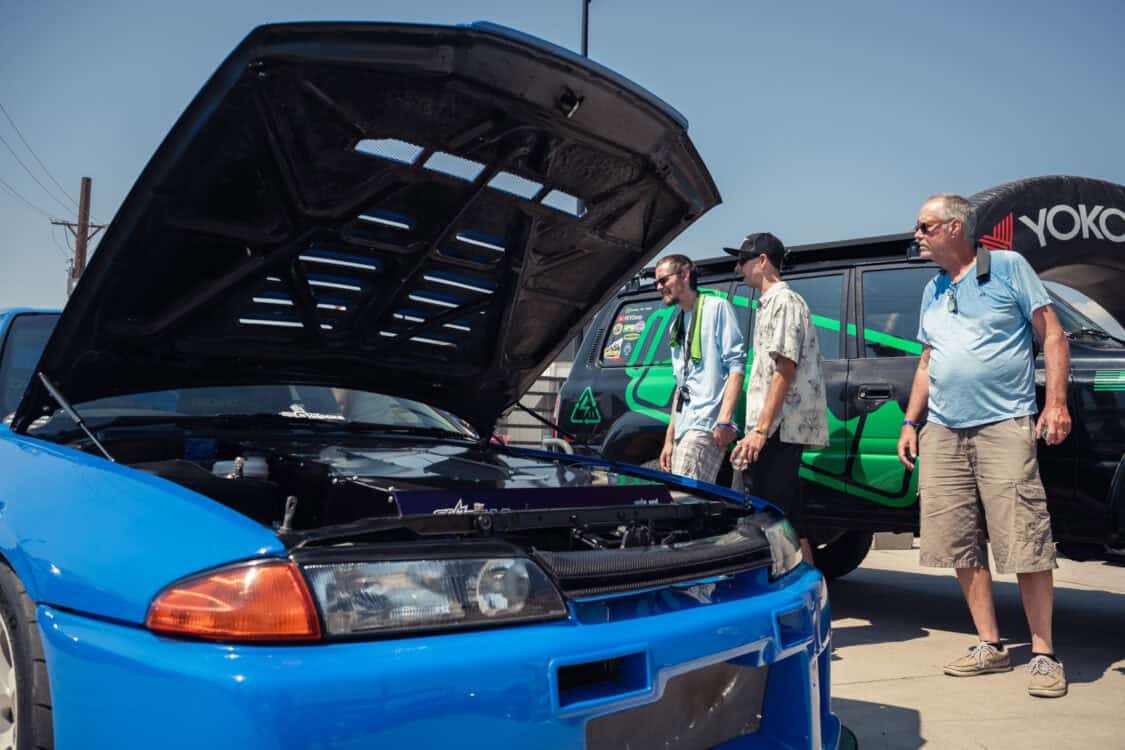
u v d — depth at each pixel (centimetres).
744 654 190
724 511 241
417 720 143
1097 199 489
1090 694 334
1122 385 369
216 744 135
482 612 158
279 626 143
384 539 178
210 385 288
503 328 302
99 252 211
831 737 222
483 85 211
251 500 212
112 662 149
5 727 195
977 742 283
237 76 192
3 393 270
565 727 156
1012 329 346
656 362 517
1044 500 343
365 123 215
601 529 215
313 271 259
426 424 332
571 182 253
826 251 487
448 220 254
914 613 497
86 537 171
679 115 244
